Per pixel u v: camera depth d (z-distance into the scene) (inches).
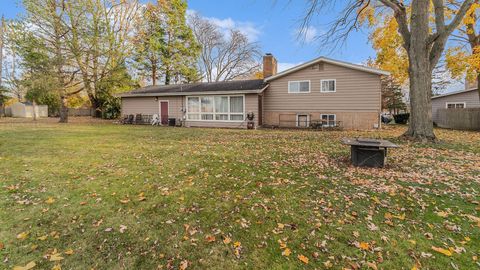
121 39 857.5
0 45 941.2
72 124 722.2
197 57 1213.1
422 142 340.2
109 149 311.9
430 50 356.8
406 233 113.5
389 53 716.7
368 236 111.8
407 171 203.9
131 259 100.0
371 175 193.9
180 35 1123.3
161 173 207.8
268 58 696.4
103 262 98.1
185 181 187.2
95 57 781.3
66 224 126.3
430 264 93.1
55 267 95.2
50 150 303.6
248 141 379.6
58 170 217.8
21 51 706.2
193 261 98.5
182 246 108.0
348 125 586.2
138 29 963.3
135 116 791.1
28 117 1133.7
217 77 1316.4
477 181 177.5
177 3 1083.9
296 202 147.4
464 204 141.3
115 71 818.2
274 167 220.5
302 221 126.0
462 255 97.7
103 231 119.9
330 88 598.5
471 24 540.7
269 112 669.3
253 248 105.7
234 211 138.0
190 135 460.8
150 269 94.3
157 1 1033.5
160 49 1090.1
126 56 870.4
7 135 437.1
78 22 738.8
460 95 795.4
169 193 164.4
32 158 261.4
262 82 695.7
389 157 253.9
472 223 120.6
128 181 188.5
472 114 588.1
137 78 1085.1
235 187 173.3
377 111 559.5
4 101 1182.9
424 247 103.0
